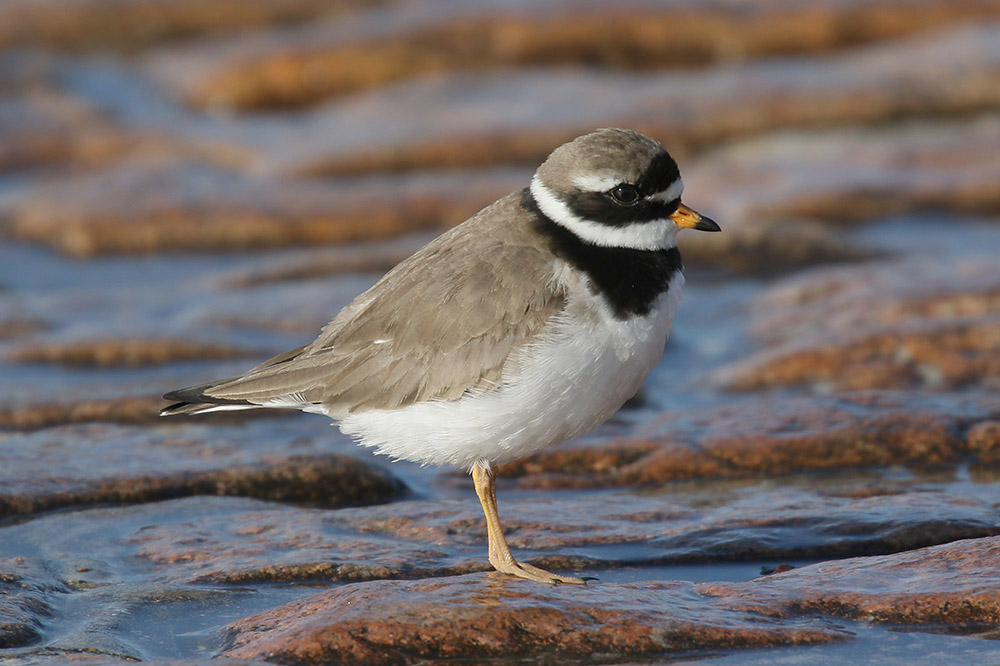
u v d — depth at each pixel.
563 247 9.38
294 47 28.78
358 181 23.22
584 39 28.75
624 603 8.43
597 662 7.90
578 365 9.10
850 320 16.03
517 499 11.34
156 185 22.84
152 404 13.60
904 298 16.30
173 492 11.35
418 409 9.45
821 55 28.70
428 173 23.97
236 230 21.27
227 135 25.88
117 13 31.84
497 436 9.32
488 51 28.83
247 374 10.26
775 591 8.70
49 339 15.99
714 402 14.20
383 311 9.70
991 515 10.15
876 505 10.45
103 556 9.97
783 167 22.81
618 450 12.21
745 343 16.20
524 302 9.18
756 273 19.06
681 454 12.04
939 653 7.90
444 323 9.35
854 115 24.80
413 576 9.46
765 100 24.86
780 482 11.57
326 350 9.98
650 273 9.38
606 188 9.34
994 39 27.05
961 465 11.80
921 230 20.69
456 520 10.52
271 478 11.52
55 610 8.91
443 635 8.02
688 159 24.34
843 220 20.97
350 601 8.48
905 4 29.02
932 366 14.30
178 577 9.48
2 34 31.17
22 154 25.05
